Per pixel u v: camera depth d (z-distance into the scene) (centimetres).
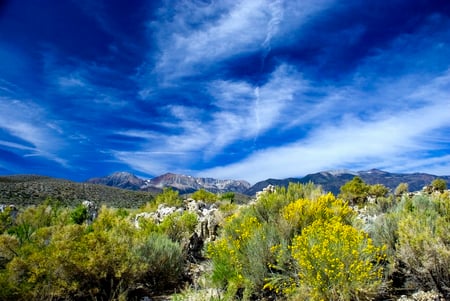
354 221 668
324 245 466
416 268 476
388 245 549
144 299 588
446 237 479
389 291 480
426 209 670
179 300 521
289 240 608
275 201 818
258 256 562
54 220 1031
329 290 454
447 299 447
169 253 694
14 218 1072
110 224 901
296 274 503
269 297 530
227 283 560
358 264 450
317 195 849
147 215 1316
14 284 505
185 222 964
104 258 574
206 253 761
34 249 596
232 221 809
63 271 543
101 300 559
